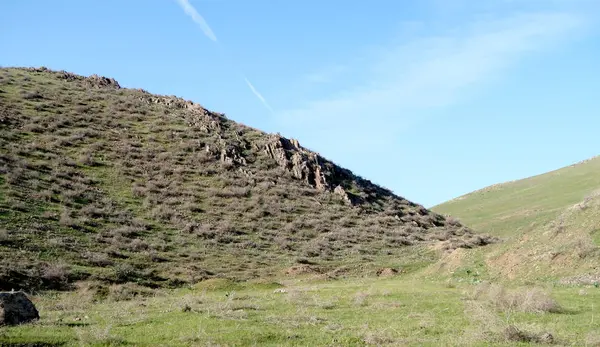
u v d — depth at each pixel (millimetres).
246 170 62562
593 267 25719
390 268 41281
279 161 67375
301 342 13836
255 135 74750
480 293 21734
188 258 40281
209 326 15734
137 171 55500
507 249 33188
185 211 50344
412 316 17750
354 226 56875
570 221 31250
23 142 53438
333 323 16531
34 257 31984
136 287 30453
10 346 12523
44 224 38438
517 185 115125
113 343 13289
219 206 53625
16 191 42562
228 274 37375
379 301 21641
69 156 54094
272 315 18016
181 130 68062
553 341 13461
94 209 44219
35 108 62906
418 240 56594
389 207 67500
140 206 48594
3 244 32656
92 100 71688
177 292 30328
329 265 43688
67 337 13805
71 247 35750
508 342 13453
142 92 81500
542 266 28578
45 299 25422
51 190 45219
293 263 42688
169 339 13969
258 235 49406
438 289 26328
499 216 85938
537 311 17625
